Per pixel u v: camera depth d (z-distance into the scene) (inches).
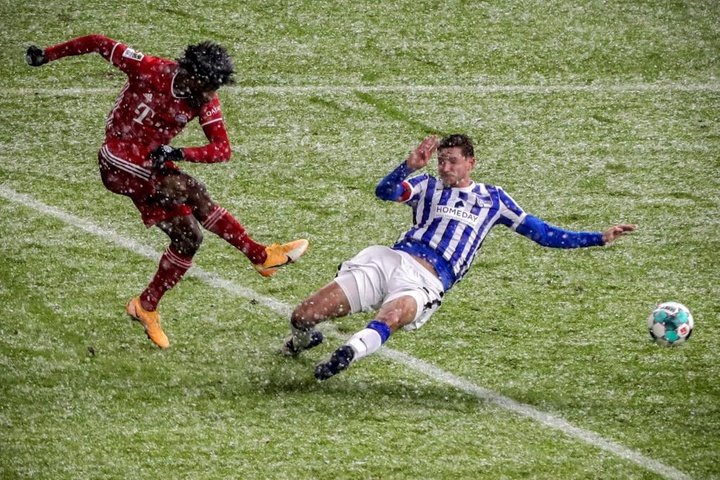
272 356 909.8
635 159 1261.1
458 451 782.5
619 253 1086.4
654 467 772.0
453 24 1555.1
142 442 784.3
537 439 802.2
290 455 771.4
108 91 1387.8
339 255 1078.4
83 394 846.5
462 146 868.0
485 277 1042.7
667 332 882.8
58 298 984.9
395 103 1374.3
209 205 893.2
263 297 1006.4
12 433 792.9
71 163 1235.2
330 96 1386.6
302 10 1581.0
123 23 1530.5
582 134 1314.0
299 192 1189.7
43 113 1334.9
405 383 874.1
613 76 1445.6
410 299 832.3
